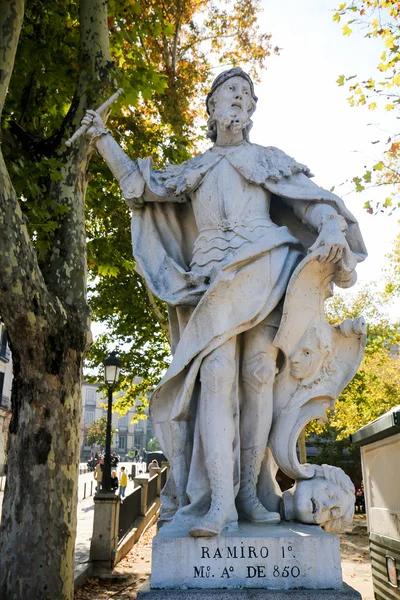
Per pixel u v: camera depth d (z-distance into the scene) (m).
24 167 7.69
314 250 3.32
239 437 3.44
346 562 10.88
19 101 9.54
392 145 9.35
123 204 13.01
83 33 8.72
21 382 6.80
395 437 5.88
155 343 19.06
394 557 5.90
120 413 20.78
